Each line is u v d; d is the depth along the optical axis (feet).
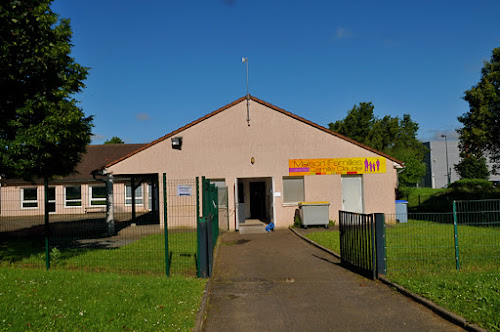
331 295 23.29
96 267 29.35
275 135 57.72
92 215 52.65
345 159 57.88
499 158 77.66
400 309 20.27
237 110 57.67
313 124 57.88
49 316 17.38
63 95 32.42
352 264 29.91
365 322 18.65
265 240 47.24
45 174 33.81
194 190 56.34
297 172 57.47
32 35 30.58
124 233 47.83
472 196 79.00
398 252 33.22
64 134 30.78
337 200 57.67
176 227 55.42
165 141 56.80
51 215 45.98
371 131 134.31
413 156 118.52
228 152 57.16
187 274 27.94
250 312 20.53
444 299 20.40
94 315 18.02
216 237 46.96
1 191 33.86
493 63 71.26
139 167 56.44
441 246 34.19
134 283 24.20
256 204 68.59
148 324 17.26
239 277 28.37
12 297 19.57
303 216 54.70
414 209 79.61
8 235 34.65
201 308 20.17
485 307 18.60
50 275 25.26
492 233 38.32
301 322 18.92
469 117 73.15
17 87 31.71
